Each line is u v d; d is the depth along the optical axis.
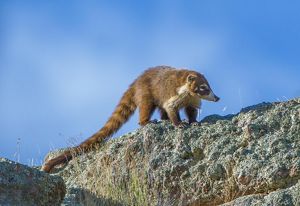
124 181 33.41
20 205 26.88
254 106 33.94
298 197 28.03
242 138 32.19
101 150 37.28
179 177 32.22
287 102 33.22
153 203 32.22
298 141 31.23
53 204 28.22
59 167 37.53
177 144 33.19
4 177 26.98
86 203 31.20
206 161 32.00
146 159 33.31
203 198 31.53
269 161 30.70
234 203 29.41
